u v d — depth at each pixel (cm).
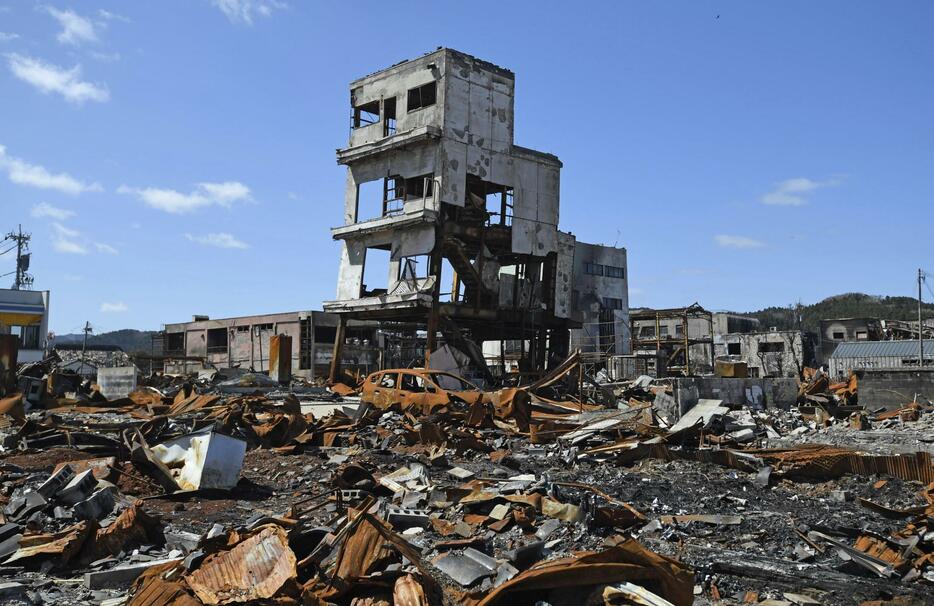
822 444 1670
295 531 654
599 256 7400
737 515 916
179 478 1066
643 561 532
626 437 1594
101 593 608
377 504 923
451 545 747
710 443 1562
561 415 1950
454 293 4219
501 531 820
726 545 786
